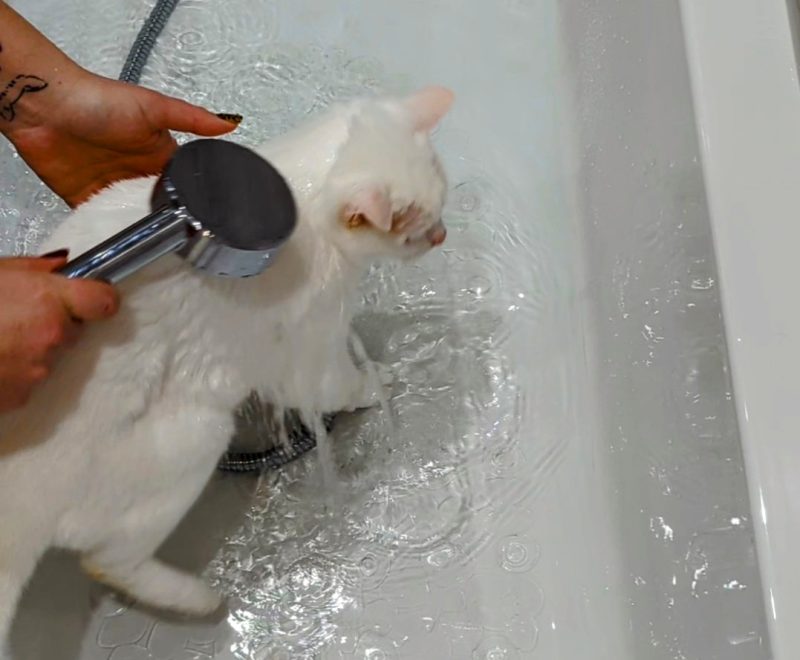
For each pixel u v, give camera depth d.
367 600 1.00
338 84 1.24
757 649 0.61
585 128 1.13
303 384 0.93
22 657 0.90
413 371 1.11
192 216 0.56
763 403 0.61
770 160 0.67
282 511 1.05
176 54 1.25
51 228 1.12
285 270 0.80
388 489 1.06
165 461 0.79
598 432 1.04
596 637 0.96
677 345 0.81
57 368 0.71
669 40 0.80
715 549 0.71
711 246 0.67
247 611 1.00
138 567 0.87
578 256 1.13
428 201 0.81
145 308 0.73
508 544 1.02
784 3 0.72
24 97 0.88
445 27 1.28
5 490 0.70
